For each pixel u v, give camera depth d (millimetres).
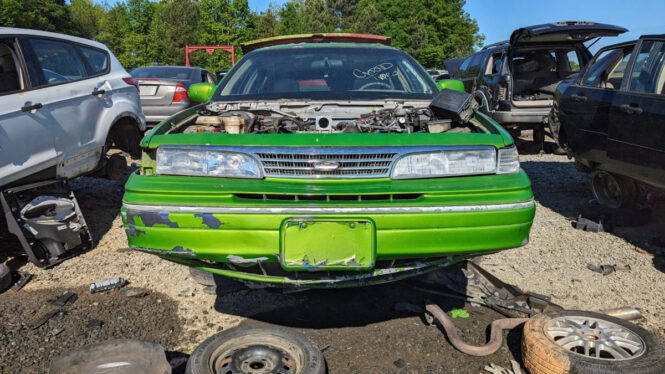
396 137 2646
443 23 62438
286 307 3299
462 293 3371
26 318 3172
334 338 2920
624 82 4832
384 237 2455
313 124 3375
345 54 4254
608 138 4922
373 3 71000
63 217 4133
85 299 3436
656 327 3090
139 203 2512
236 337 2490
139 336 2945
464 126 3359
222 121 3107
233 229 2439
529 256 4266
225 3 61219
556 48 9133
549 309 3250
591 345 2551
